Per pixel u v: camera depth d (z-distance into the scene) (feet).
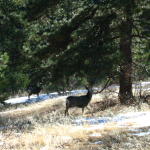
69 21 121.80
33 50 128.57
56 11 127.75
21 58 131.03
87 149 55.77
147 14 110.73
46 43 125.29
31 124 84.38
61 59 117.29
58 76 117.70
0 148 60.18
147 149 53.01
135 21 119.14
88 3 120.06
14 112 143.54
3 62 96.99
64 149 56.39
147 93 124.88
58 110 129.59
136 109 93.45
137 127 69.41
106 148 55.42
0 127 83.82
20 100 186.09
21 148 59.26
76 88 196.03
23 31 164.86
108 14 115.55
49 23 130.72
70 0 124.26
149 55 119.34
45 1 125.39
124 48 117.08
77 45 116.67
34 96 201.67
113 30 117.70
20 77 106.52
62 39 122.62
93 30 118.83
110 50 114.32
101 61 111.45
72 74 115.24
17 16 170.19
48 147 57.36
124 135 62.44
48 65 121.60
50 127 74.54
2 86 101.19
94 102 127.34
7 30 170.81
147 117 80.48
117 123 75.41
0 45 166.09
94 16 119.96
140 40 121.29
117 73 115.24
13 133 72.64
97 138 62.54
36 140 62.64
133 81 125.18
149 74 117.80
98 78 111.65
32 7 127.54
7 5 174.29
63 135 66.44
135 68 118.42
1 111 151.74
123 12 111.24
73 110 118.11
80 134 65.67
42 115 117.08
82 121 81.71
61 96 172.45
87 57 114.01
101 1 115.85
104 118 84.74
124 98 112.27
